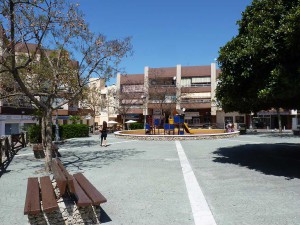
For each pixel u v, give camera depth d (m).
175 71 52.78
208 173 8.74
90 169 9.77
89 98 39.38
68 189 4.61
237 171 9.01
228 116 51.94
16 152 15.52
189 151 14.48
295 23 7.54
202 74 51.66
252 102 9.95
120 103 48.31
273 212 5.08
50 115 9.88
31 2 9.43
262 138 23.47
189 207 5.43
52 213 4.33
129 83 53.72
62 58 13.55
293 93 8.15
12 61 8.62
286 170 9.08
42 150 12.84
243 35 9.93
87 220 4.50
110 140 23.28
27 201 4.35
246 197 6.05
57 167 5.87
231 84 9.62
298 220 4.68
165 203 5.71
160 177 8.20
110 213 5.16
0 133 30.86
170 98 47.59
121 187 7.09
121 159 12.05
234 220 4.72
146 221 4.75
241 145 17.22
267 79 8.55
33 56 9.40
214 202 5.73
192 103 50.94
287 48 7.96
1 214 5.26
